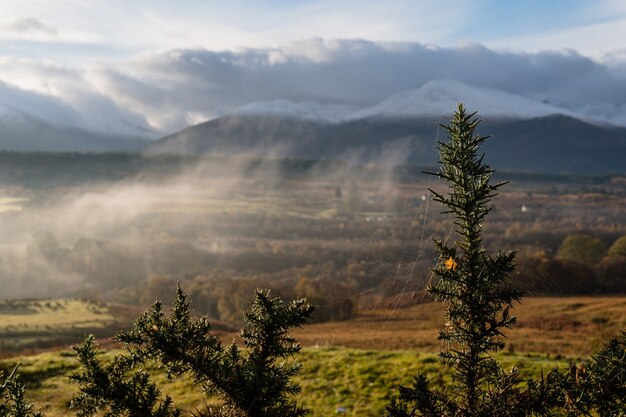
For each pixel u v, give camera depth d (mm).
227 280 72188
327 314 38812
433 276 2807
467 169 2695
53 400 13680
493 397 2771
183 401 13352
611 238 73250
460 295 2756
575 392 2672
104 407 2744
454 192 2748
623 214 120375
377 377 17656
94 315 67688
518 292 2740
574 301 38938
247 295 55125
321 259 81500
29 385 15570
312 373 18359
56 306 73938
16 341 52188
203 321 2867
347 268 51875
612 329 31359
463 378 2824
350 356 20000
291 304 2938
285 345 2947
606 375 2664
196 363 2758
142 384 2850
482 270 2729
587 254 50625
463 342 2799
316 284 47000
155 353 2740
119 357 2807
